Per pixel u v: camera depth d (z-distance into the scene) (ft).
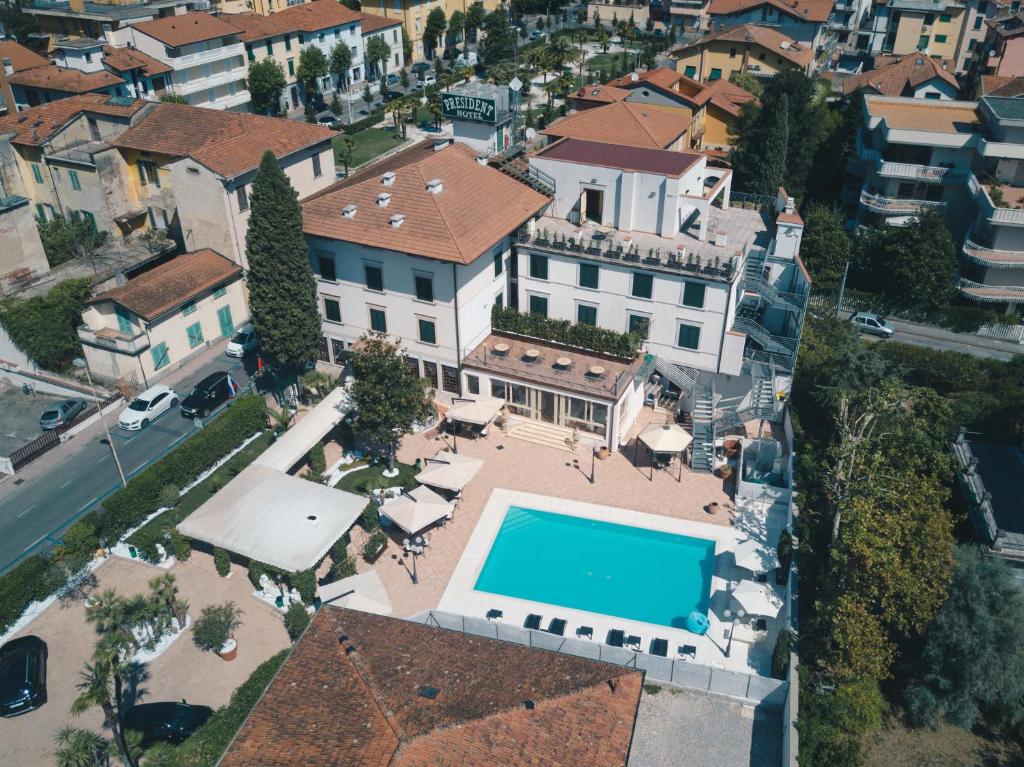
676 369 175.11
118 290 184.03
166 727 106.83
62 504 150.92
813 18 392.47
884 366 170.91
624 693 90.43
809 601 131.13
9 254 199.41
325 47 385.29
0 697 112.27
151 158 216.54
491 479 159.74
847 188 266.36
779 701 113.50
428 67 442.91
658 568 138.92
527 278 184.24
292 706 87.35
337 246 171.73
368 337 169.37
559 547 143.33
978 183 219.20
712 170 203.92
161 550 140.26
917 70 298.15
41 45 354.54
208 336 198.08
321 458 156.97
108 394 180.55
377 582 124.47
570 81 380.99
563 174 186.70
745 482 153.69
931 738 114.01
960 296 226.79
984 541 130.62
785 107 240.94
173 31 314.76
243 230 202.80
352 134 349.82
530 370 168.76
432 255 158.20
